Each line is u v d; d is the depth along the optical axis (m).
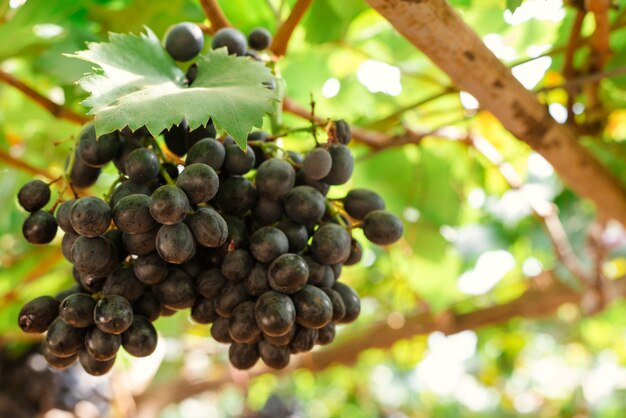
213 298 0.49
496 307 1.20
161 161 0.50
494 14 0.81
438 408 2.20
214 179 0.45
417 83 0.91
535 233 1.21
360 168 0.92
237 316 0.47
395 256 1.12
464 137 0.92
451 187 0.95
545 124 0.64
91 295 0.48
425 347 1.64
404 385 2.27
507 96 0.60
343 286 0.51
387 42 0.86
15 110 0.91
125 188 0.48
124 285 0.47
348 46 0.84
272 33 0.77
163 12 0.74
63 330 0.46
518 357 1.84
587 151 0.71
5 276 1.01
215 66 0.51
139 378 1.21
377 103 0.93
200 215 0.45
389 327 1.24
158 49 0.53
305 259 0.49
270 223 0.50
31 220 0.49
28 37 0.71
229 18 0.76
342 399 2.15
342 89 0.92
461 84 0.59
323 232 0.49
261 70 0.50
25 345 1.00
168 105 0.46
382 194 0.94
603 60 0.69
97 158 0.49
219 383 1.27
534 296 1.18
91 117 0.70
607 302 1.01
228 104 0.47
